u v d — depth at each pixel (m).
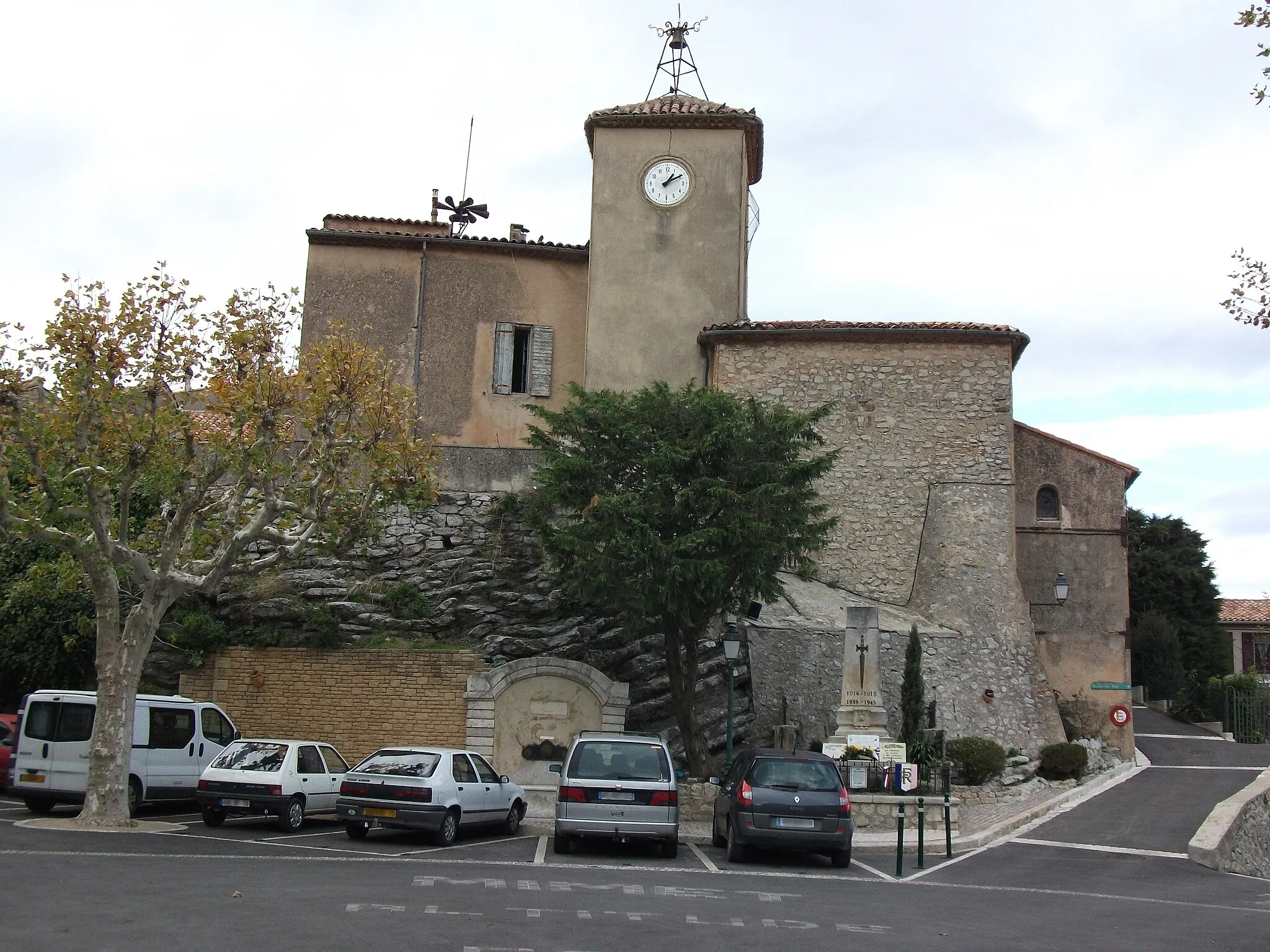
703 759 21.30
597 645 24.20
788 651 25.56
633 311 29.75
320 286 30.05
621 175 30.36
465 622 24.52
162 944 8.35
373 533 19.86
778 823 15.77
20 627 23.97
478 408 29.88
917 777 20.66
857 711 21.89
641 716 23.38
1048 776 25.17
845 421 28.20
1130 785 24.77
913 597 27.25
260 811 16.86
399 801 15.98
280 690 22.94
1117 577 28.28
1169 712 39.12
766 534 20.31
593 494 20.92
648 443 21.09
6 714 22.67
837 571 27.55
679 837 18.88
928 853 17.80
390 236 30.05
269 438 17.33
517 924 9.81
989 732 25.83
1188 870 16.83
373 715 22.48
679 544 19.50
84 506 18.41
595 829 15.58
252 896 10.65
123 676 16.61
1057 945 10.27
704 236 30.05
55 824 16.12
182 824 17.14
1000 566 27.23
